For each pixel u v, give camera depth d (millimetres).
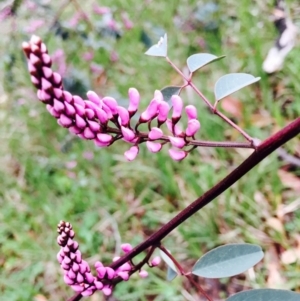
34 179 330
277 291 100
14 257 304
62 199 317
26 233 310
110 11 325
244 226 269
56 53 311
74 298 115
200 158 300
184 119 309
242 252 109
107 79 361
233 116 308
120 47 367
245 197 272
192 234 270
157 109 95
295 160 279
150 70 349
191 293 259
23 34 327
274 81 320
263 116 306
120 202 305
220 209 276
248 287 251
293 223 264
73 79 285
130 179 312
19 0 304
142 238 287
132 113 96
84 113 89
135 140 95
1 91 386
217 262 110
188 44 355
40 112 350
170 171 288
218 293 256
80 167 325
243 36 345
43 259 295
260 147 90
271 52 304
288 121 306
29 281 289
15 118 365
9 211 319
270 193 275
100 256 286
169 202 296
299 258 250
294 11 344
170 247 273
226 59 337
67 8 403
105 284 109
